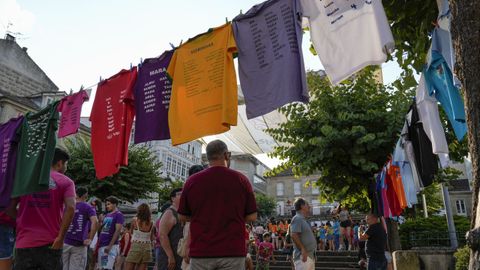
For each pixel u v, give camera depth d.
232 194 3.21
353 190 10.19
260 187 55.34
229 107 3.50
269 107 3.36
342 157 9.20
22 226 3.88
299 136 9.36
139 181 20.47
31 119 4.87
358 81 9.23
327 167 9.45
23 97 22.94
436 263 7.48
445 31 3.54
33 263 3.76
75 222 5.91
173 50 4.25
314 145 9.09
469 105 2.36
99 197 19.53
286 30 3.43
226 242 3.06
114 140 4.57
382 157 8.96
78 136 21.73
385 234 6.81
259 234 17.19
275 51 3.46
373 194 9.18
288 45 3.38
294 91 3.26
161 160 33.97
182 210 3.28
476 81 2.33
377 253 6.61
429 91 3.96
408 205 6.32
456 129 3.77
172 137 3.84
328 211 36.91
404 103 8.89
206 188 3.20
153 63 4.41
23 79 23.91
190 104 3.82
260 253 12.45
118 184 19.77
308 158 8.98
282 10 3.49
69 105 5.12
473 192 2.35
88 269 8.09
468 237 2.22
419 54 4.27
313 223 29.64
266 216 43.56
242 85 3.55
